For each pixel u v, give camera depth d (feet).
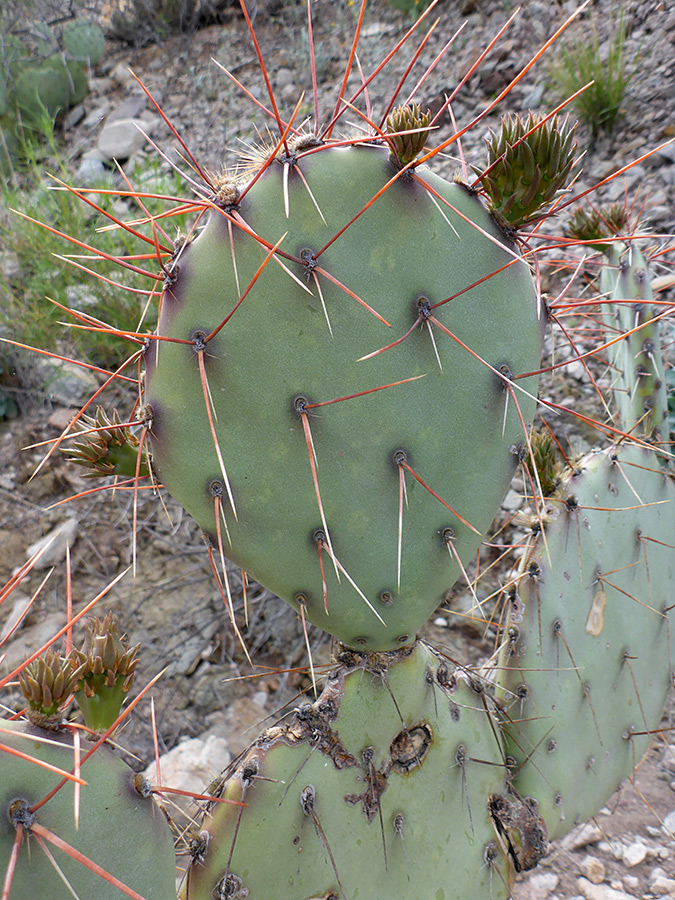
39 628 2.27
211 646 2.16
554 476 1.32
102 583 2.38
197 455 0.90
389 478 0.94
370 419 0.91
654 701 1.46
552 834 1.28
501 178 0.92
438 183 0.92
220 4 4.72
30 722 0.69
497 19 3.86
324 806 0.99
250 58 4.37
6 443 2.82
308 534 0.94
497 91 3.59
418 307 0.91
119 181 3.67
